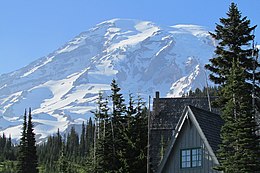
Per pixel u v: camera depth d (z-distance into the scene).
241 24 53.38
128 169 54.38
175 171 43.66
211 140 42.19
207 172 41.47
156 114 65.62
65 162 138.88
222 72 53.25
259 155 38.47
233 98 40.44
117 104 68.94
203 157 42.00
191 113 43.12
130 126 56.34
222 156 39.22
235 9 54.16
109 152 61.47
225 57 53.09
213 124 44.31
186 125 43.66
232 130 39.09
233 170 38.00
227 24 54.28
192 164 42.75
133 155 54.91
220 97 50.88
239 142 38.28
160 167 44.38
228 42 53.50
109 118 69.88
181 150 43.62
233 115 39.94
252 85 45.69
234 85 40.31
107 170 60.12
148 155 49.28
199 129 42.31
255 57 50.66
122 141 56.62
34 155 109.06
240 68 42.28
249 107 39.75
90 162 74.62
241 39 53.19
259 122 44.66
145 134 56.25
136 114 57.56
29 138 109.44
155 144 60.12
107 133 65.06
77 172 135.25
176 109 66.06
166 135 61.75
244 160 37.75
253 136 38.50
